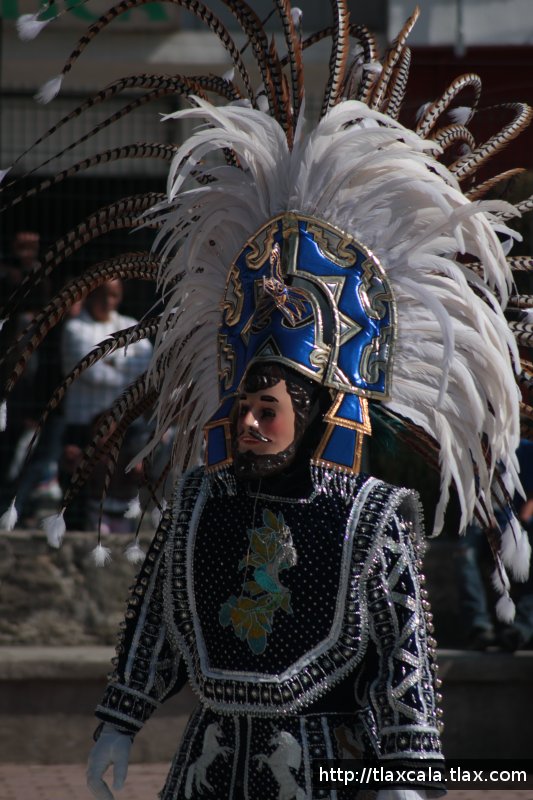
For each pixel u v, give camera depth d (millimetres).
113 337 10516
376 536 8609
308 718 8523
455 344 9344
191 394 10516
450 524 21953
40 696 19797
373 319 9219
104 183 25391
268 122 9703
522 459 19578
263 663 8586
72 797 17391
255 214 9750
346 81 10719
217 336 9656
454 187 9727
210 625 8875
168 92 10695
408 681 8375
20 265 24094
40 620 21500
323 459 8906
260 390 8820
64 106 28141
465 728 19828
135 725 9352
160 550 9375
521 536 9852
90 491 22219
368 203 9414
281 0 10297
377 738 8547
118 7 10625
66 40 29875
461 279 9156
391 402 9344
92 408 22859
